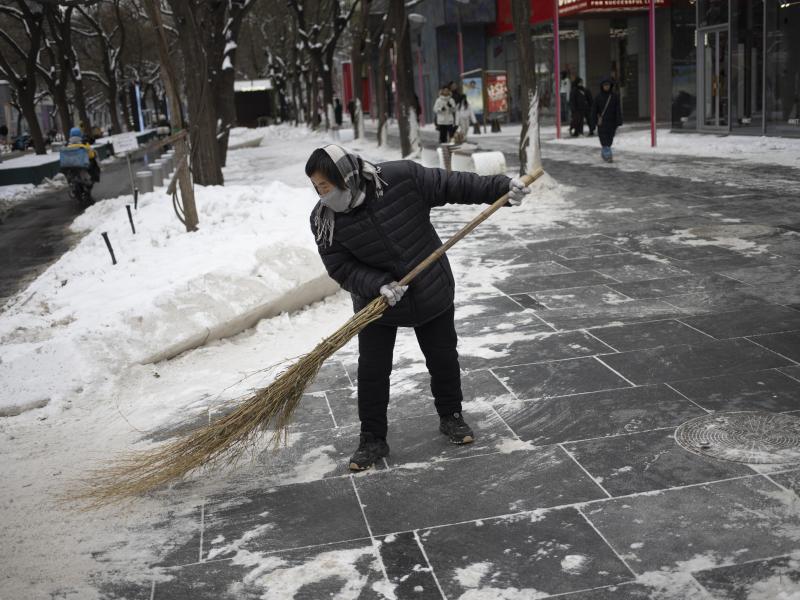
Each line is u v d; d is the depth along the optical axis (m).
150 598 2.95
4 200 20.86
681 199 11.26
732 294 6.37
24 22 32.81
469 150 14.53
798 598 2.67
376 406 3.89
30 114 31.67
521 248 8.72
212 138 14.46
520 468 3.75
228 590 2.96
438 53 39.94
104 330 5.45
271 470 3.93
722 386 4.54
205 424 4.51
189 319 5.77
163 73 9.44
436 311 3.78
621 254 8.08
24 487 3.89
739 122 20.73
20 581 3.09
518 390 4.70
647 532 3.13
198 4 13.66
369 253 3.65
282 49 59.38
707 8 21.47
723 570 2.86
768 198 10.80
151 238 9.36
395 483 3.70
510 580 2.90
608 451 3.85
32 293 8.10
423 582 2.92
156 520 3.52
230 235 8.66
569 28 32.09
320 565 3.08
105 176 27.06
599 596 2.77
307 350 5.71
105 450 4.27
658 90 30.20
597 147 20.89
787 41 18.67
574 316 6.07
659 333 5.53
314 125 46.28
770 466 3.58
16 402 4.86
